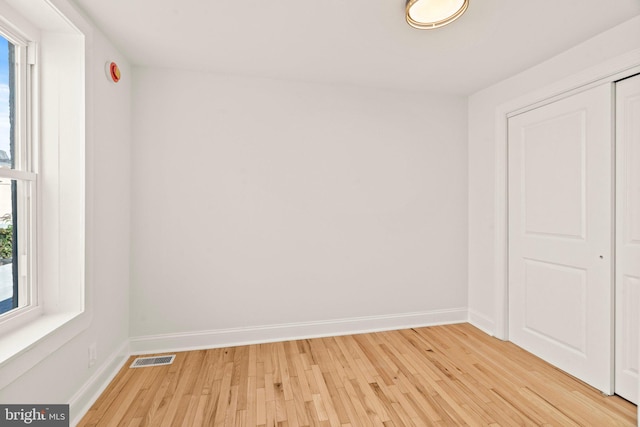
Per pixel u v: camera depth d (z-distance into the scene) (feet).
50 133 5.75
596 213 6.90
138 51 7.63
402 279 10.23
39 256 5.66
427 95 10.36
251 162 9.07
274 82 9.22
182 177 8.66
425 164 10.37
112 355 7.29
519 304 8.90
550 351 7.94
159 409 6.10
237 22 6.48
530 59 7.97
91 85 6.08
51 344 4.97
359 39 7.12
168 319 8.61
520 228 8.86
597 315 6.86
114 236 7.34
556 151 7.80
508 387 6.87
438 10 5.82
